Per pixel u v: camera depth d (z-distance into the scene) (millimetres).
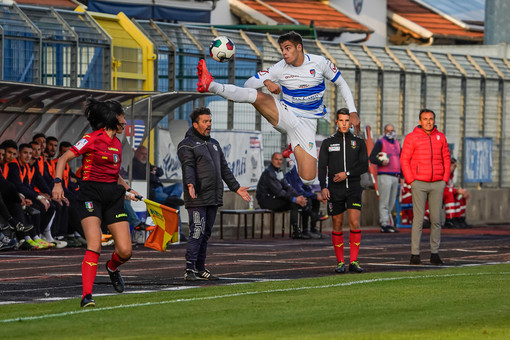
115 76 45281
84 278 19469
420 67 57875
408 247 38625
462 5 100812
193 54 47969
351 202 27609
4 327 16766
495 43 74250
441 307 19250
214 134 46188
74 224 37719
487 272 27016
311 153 25984
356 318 17828
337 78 26688
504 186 63469
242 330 16469
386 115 56281
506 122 63125
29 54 42188
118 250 20641
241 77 49594
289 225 48375
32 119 38438
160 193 41188
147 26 47750
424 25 92625
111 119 19828
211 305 19516
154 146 43969
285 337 15727
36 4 57812
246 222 44656
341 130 27875
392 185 50688
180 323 17219
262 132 50219
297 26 59438
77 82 43750
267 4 81312
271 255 33969
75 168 39750
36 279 25406
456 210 55031
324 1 87375
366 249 37406
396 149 50906
